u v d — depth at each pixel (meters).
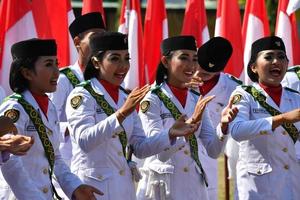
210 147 18.00
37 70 15.88
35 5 22.86
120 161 17.08
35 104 15.94
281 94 18.14
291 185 17.92
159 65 18.61
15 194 15.24
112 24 47.41
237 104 17.80
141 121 18.19
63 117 20.27
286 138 17.81
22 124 15.64
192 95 18.88
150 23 26.33
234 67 25.58
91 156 16.97
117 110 16.94
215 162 21.58
